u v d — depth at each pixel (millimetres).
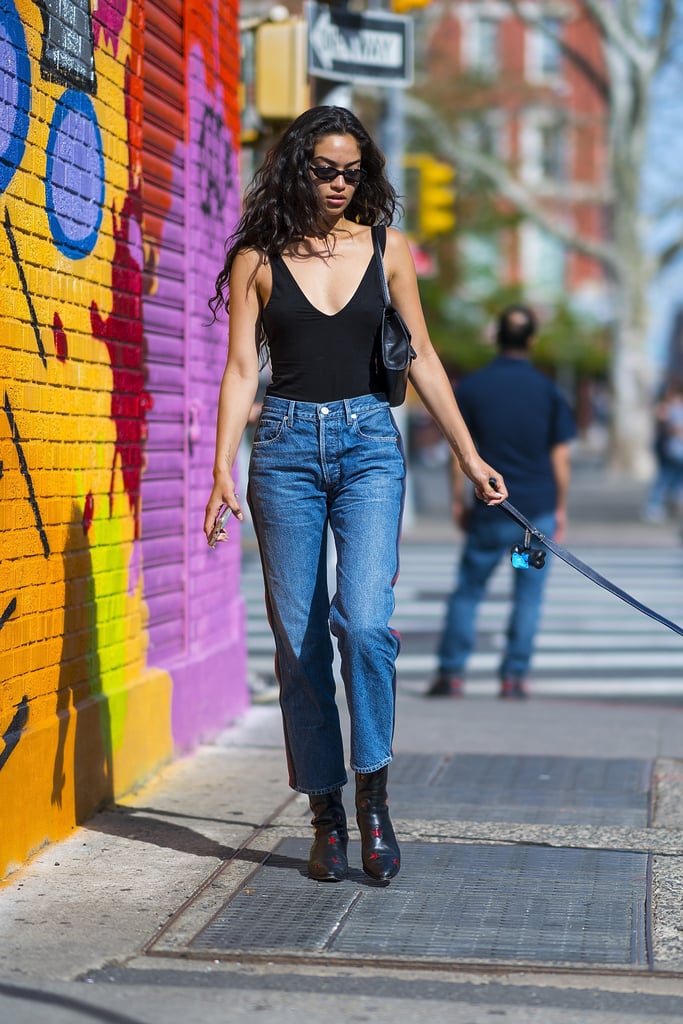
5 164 5766
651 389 47844
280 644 6020
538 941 5410
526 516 11250
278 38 10781
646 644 15227
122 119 7215
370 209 5961
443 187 22922
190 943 5320
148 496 7855
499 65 55938
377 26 11594
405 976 5082
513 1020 4680
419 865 6348
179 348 8383
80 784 6785
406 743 9375
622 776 8289
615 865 6379
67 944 5281
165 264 8109
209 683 8992
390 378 5781
